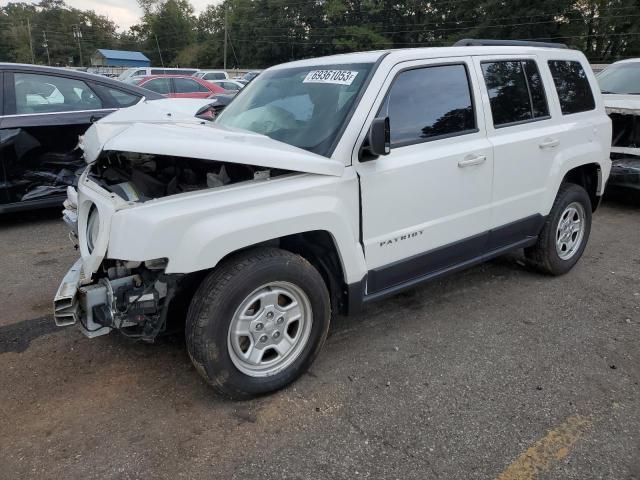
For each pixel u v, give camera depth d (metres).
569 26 39.94
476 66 3.76
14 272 4.69
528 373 3.24
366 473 2.43
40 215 6.53
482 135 3.73
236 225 2.60
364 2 57.16
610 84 7.98
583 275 4.80
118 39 105.50
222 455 2.52
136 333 2.80
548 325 3.85
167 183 3.05
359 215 3.10
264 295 2.81
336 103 3.22
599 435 2.70
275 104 3.60
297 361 3.01
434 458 2.53
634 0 37.22
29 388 3.02
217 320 2.63
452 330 3.76
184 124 3.37
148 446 2.57
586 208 4.75
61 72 6.01
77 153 6.00
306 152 2.94
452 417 2.82
